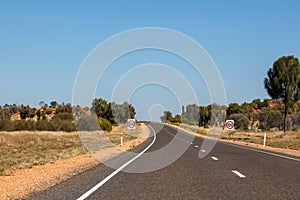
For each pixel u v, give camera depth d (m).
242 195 10.88
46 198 10.52
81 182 13.45
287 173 15.84
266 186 12.45
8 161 21.88
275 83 58.22
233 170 16.88
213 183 13.10
